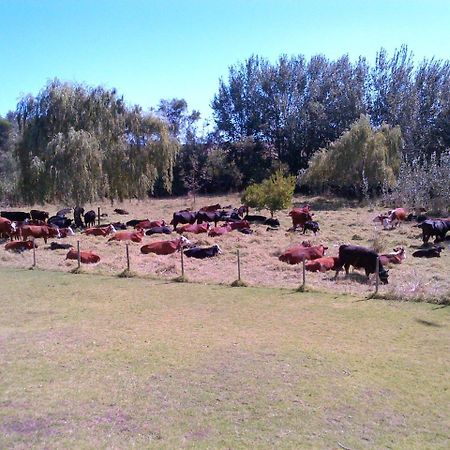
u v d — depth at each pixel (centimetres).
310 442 657
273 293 1439
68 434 682
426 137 5166
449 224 2312
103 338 1077
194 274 1702
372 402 771
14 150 3045
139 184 3319
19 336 1096
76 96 3066
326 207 4022
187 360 945
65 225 2988
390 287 1470
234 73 6241
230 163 6019
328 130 5734
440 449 641
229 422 711
